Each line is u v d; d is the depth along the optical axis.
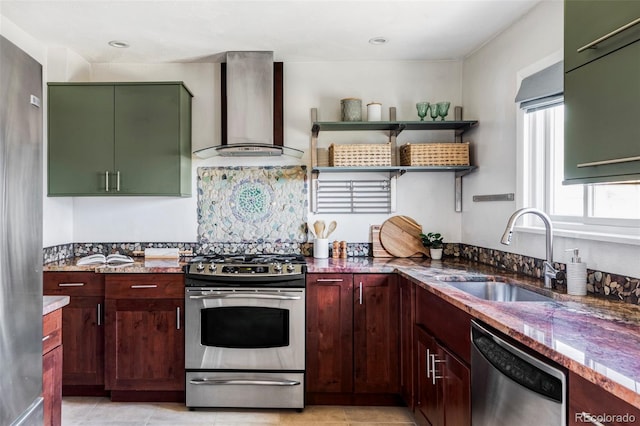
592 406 1.02
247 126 3.11
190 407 2.72
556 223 2.23
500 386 1.43
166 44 2.97
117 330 2.77
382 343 2.75
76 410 2.69
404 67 3.37
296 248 3.38
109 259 2.98
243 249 3.37
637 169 1.30
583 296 1.84
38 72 1.35
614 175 1.40
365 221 3.38
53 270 2.79
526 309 1.61
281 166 3.38
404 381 2.66
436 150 3.06
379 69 3.37
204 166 3.37
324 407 2.78
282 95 3.33
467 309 1.68
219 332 2.72
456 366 1.84
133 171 3.03
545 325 1.39
